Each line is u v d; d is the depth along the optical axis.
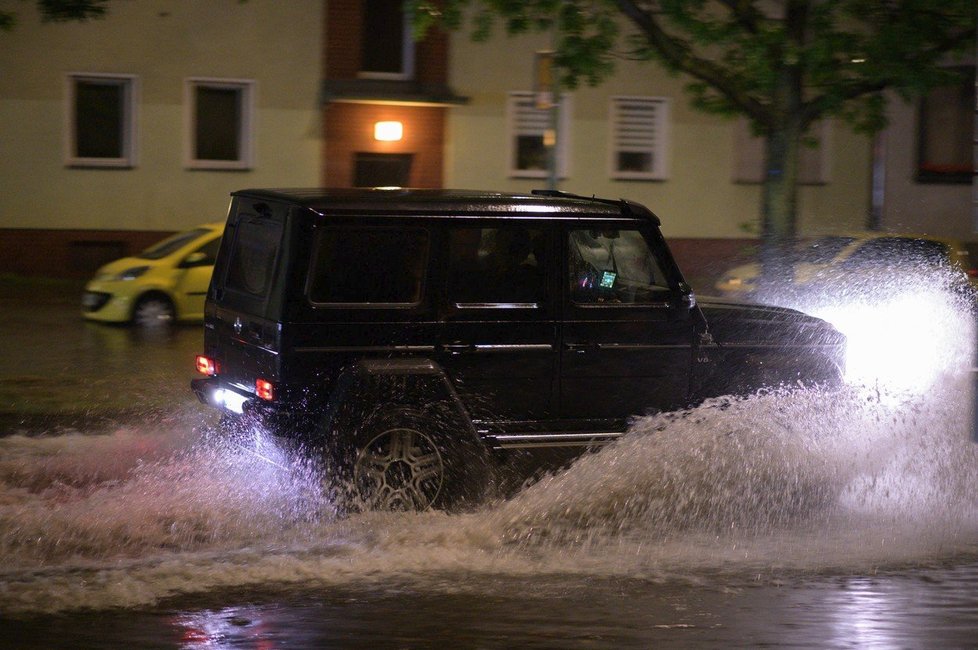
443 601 12.05
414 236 14.71
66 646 10.50
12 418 21.41
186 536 14.23
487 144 51.72
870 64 26.75
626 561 13.69
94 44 47.28
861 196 54.94
